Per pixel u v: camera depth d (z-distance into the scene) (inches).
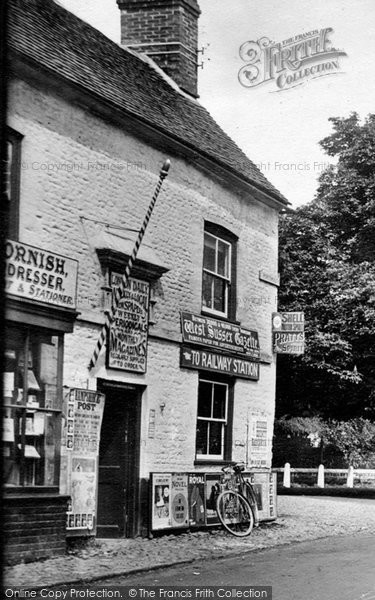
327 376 1095.0
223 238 649.0
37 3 563.5
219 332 620.4
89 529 470.6
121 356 517.7
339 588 348.5
